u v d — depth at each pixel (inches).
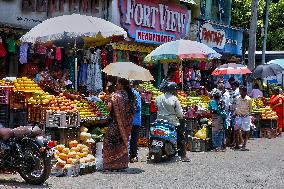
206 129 593.3
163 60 734.5
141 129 610.2
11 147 366.0
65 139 452.1
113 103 427.8
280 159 520.7
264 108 794.8
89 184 368.8
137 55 787.4
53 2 646.5
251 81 1033.5
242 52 1163.3
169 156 501.0
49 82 522.6
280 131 828.6
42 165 360.5
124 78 434.0
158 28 825.5
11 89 458.6
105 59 707.4
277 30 1456.7
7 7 591.2
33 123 455.5
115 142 431.5
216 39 1037.2
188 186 367.6
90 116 510.9
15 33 595.5
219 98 591.2
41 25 486.6
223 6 1140.5
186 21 911.0
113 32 479.5
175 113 490.9
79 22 476.1
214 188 362.0
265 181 391.9
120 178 396.8
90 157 430.0
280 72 885.8
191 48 600.4
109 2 720.3
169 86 493.0
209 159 515.5
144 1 786.2
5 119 456.8
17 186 356.5
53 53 633.6
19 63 611.5
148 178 398.3
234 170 443.8
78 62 678.5
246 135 612.1
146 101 597.0
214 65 1015.6
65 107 459.8
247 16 1346.0
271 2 1459.2
